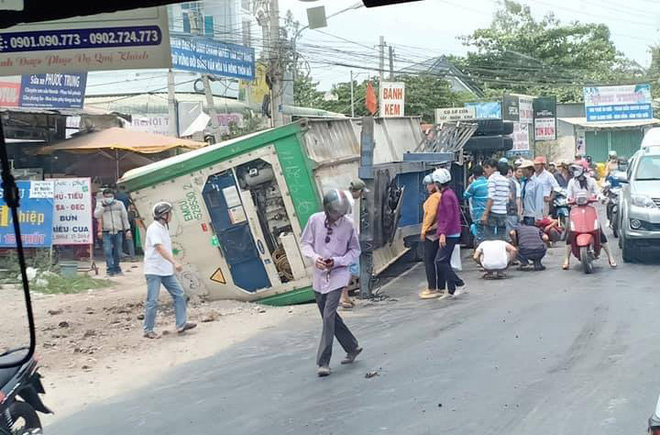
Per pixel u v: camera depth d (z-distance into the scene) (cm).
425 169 1673
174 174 1279
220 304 1290
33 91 2105
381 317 1147
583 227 1455
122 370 930
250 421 711
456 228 1254
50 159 2244
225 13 3009
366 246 1293
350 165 1385
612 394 720
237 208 1282
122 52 557
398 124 1859
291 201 1270
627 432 623
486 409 696
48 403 812
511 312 1119
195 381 867
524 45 5331
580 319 1048
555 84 5247
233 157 1269
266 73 2359
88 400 818
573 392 732
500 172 1528
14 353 653
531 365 833
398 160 1738
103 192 1797
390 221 1416
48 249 1666
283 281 1295
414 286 1433
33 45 553
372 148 1291
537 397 723
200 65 2295
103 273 1802
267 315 1214
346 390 788
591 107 4884
